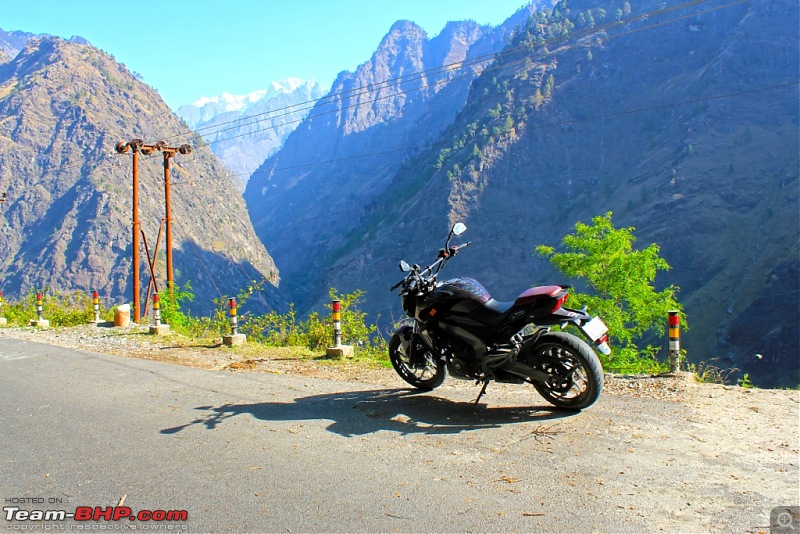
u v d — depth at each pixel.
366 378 7.64
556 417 5.55
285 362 9.02
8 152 196.00
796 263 89.56
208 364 9.09
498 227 156.38
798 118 141.25
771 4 173.75
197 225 181.25
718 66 163.88
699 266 109.06
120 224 166.38
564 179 166.12
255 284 15.98
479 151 174.62
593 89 189.38
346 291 164.38
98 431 5.64
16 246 174.12
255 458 4.79
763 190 121.38
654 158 153.25
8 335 14.32
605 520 3.59
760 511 3.63
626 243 14.68
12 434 5.65
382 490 4.11
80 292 20.17
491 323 5.77
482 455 4.70
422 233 163.88
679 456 4.53
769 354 79.31
